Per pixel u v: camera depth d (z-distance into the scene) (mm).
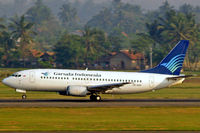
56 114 172000
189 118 163750
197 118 164000
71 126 141125
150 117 165625
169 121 154875
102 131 131125
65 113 175250
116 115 170500
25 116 165500
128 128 137625
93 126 141375
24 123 147375
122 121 153625
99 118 161250
